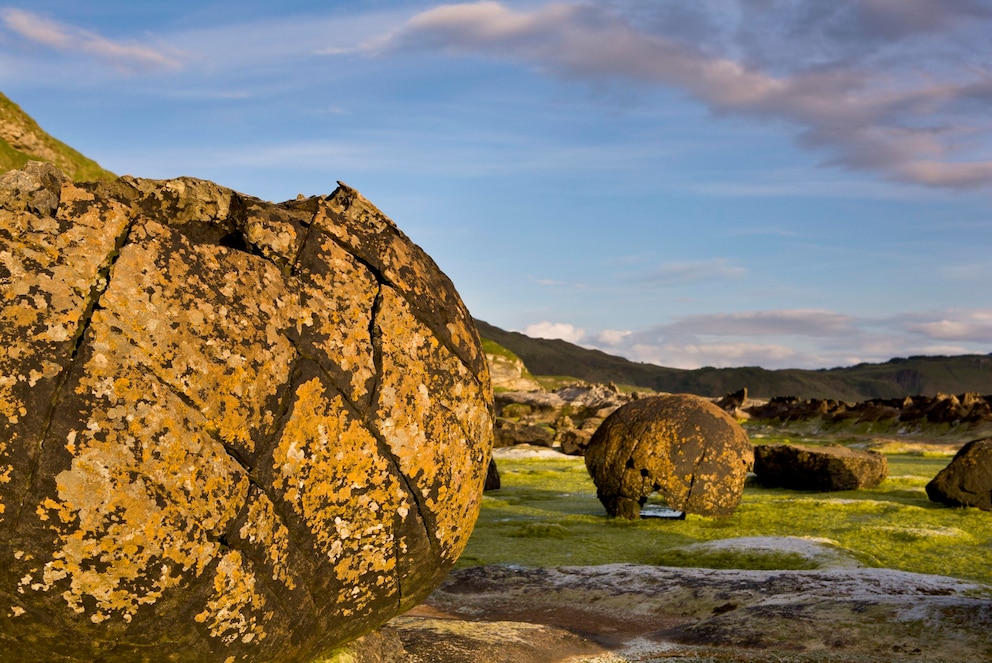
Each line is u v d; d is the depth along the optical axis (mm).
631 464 15492
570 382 98312
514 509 17500
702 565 11008
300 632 4652
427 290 5160
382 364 4758
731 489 15383
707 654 6637
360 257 4918
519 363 87438
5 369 3684
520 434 36750
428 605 8984
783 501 17766
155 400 3918
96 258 3959
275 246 4586
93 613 3881
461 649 6117
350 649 5508
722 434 15461
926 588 8305
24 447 3672
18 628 3861
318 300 4598
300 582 4531
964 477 17422
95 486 3768
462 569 10383
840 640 6656
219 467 4086
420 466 4898
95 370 3807
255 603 4320
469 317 5617
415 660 5863
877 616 7012
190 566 4023
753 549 11297
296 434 4352
